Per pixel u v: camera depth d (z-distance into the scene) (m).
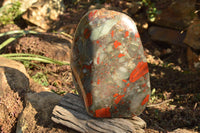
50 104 2.30
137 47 1.80
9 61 2.94
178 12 3.38
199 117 2.65
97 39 1.76
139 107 1.92
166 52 3.88
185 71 3.45
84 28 1.82
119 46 1.75
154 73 3.50
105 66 1.78
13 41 3.73
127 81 1.82
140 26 4.18
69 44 3.71
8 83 2.53
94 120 1.93
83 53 1.81
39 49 3.50
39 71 3.33
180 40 3.66
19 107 2.40
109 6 4.41
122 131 1.83
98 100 1.84
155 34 4.01
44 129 2.04
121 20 1.77
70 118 1.98
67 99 2.16
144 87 1.87
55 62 3.29
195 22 3.23
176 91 3.15
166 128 2.55
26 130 2.07
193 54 3.54
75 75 1.97
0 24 4.76
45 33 3.89
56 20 4.60
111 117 1.93
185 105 2.89
